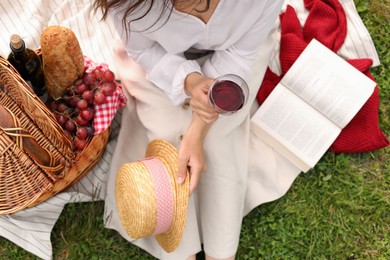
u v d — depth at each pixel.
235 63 1.57
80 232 1.93
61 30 1.50
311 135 1.93
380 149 2.01
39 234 1.86
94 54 2.02
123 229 1.89
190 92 1.53
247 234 1.95
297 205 1.97
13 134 1.49
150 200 1.55
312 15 2.08
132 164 1.61
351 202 1.96
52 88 1.63
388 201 1.96
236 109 1.22
